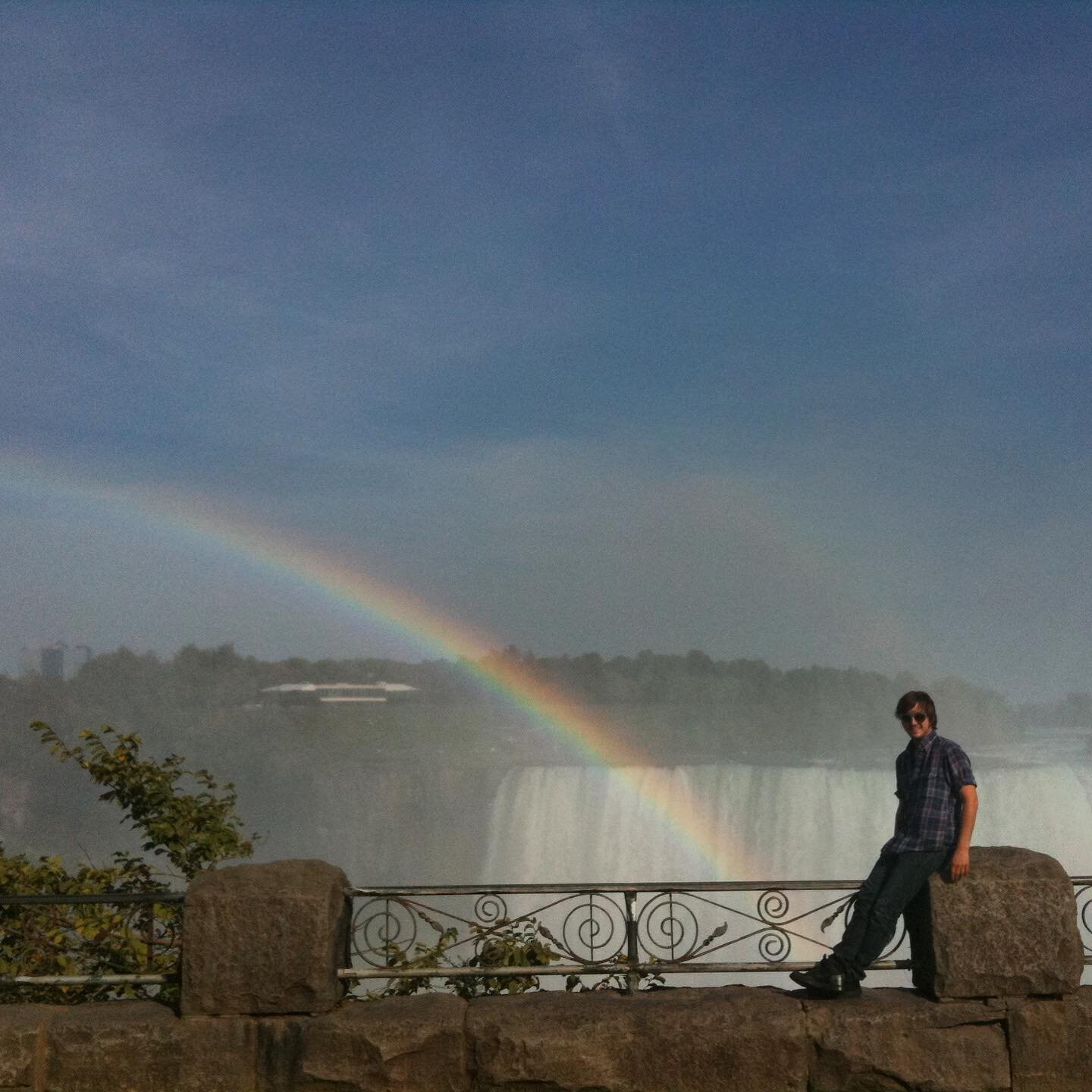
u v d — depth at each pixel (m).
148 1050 5.32
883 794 24.11
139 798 7.60
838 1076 5.30
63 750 7.59
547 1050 5.28
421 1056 5.31
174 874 7.48
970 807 5.34
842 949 5.47
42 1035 5.33
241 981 5.36
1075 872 23.09
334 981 5.46
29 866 7.14
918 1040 5.30
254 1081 5.32
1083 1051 5.29
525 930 6.16
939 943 5.38
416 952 7.02
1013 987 5.34
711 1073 5.29
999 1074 5.28
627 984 5.66
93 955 6.47
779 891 5.66
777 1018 5.34
